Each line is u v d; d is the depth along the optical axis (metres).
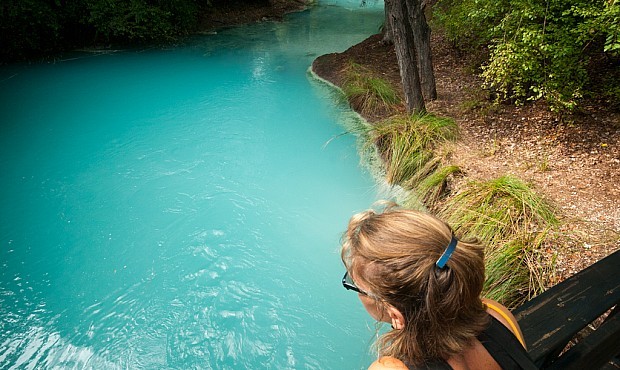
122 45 13.48
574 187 5.15
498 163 5.89
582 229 4.44
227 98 9.95
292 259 5.25
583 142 5.96
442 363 0.81
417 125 6.81
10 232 5.70
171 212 6.07
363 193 6.39
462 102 8.02
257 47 14.15
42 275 5.06
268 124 8.62
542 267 4.08
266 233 5.67
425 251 0.78
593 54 7.56
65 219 5.95
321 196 6.38
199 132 8.34
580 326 1.33
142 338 4.33
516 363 0.85
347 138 7.93
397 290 0.78
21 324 4.47
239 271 5.08
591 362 1.34
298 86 10.65
